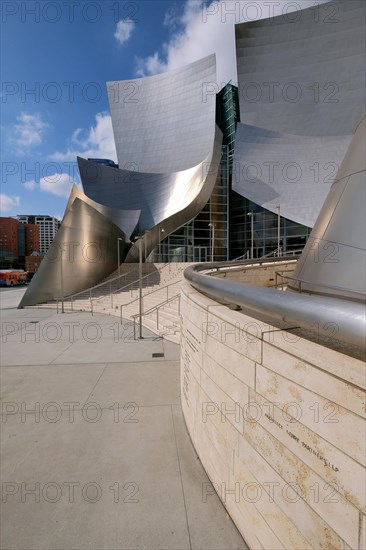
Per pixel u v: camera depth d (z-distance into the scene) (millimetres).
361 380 1495
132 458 3994
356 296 2896
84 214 20969
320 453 1767
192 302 4242
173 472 3697
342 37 32125
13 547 2740
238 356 2689
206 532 2830
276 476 2170
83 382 6707
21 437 4535
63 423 4930
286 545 2055
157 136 42375
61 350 9375
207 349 3502
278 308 2119
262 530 2355
